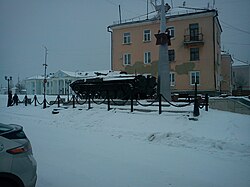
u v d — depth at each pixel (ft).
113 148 31.04
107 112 53.78
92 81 74.69
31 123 53.72
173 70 124.26
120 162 25.14
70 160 25.76
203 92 119.34
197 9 124.26
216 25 124.77
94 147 31.53
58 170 22.59
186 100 71.92
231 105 73.61
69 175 21.33
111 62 136.05
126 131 40.73
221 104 73.87
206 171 22.54
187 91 121.39
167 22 125.08
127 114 50.03
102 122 48.24
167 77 67.05
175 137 34.91
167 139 34.71
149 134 37.42
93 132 42.32
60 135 39.75
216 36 124.36
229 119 42.45
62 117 57.16
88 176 21.13
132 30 131.85
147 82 70.44
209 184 19.58
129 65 132.16
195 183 19.76
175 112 47.47
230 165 24.27
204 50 119.85
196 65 120.78
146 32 129.70
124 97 69.10
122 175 21.44
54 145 32.50
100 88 74.23
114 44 135.54
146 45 128.88
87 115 54.39
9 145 13.89
